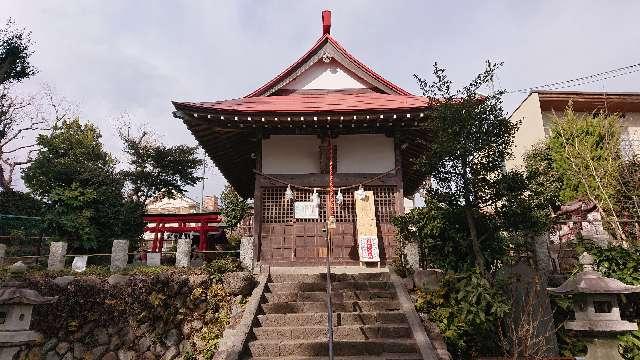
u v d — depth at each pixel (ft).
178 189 75.36
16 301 14.89
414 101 34.63
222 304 26.63
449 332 21.58
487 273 23.12
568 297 23.54
